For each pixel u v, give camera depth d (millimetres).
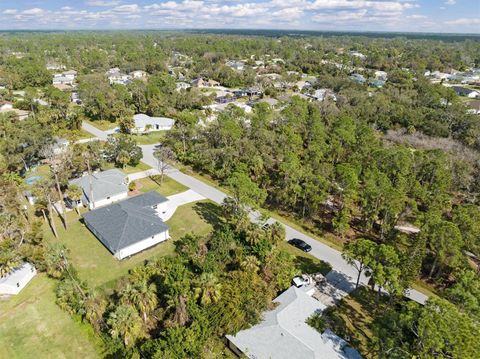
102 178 56125
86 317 31797
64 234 45625
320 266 41094
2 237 38094
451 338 23234
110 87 107188
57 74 163000
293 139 64250
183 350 27766
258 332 29719
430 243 38094
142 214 46312
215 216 51094
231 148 60719
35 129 66688
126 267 39812
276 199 53719
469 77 169125
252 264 35469
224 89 144875
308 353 27734
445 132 86688
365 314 33938
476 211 42531
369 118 94812
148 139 83062
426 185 55156
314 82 146375
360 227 48719
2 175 54219
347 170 50719
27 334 31344
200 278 32062
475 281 30734
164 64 180125
